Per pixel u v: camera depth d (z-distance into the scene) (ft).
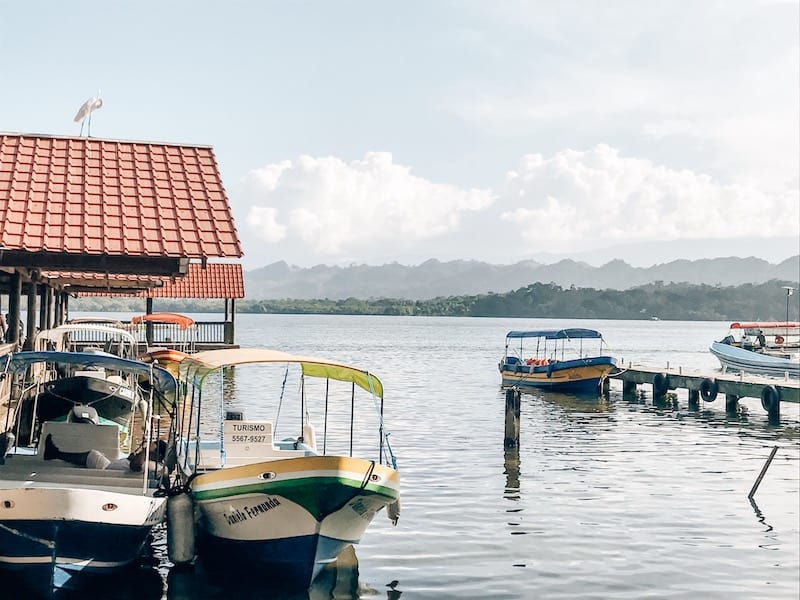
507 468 72.02
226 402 119.14
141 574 44.06
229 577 43.88
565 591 42.37
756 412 117.29
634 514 57.21
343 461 40.60
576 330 142.72
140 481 45.21
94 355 48.11
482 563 46.34
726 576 44.96
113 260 62.28
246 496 41.42
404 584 42.93
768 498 62.28
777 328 180.45
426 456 77.00
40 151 69.77
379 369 195.31
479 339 393.50
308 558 41.73
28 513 38.42
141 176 69.26
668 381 125.70
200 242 62.34
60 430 49.03
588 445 85.71
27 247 57.67
